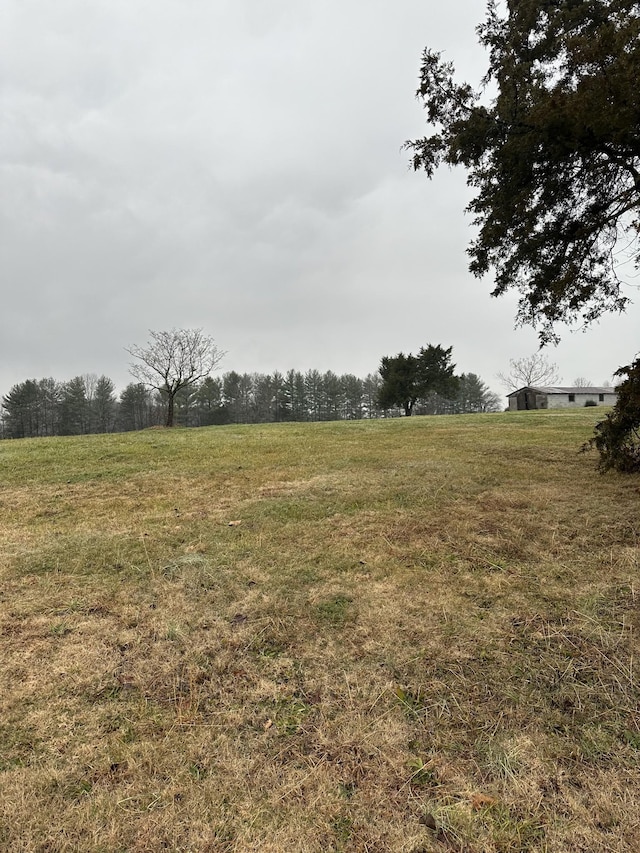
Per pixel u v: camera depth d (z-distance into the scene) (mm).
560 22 5016
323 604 2941
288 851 1396
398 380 40406
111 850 1414
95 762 1740
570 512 4469
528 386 44719
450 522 4383
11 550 4145
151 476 7594
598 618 2627
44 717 1990
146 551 4004
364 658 2357
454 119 5477
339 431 14867
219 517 5000
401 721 1912
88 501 6047
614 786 1584
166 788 1622
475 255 6285
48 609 2986
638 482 5438
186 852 1399
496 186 5645
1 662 2400
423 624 2658
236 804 1557
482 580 3188
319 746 1795
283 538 4227
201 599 3070
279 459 8891
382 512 4855
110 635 2654
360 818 1496
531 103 4879
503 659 2301
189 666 2338
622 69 4082
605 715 1914
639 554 3436
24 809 1545
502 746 1766
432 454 8633
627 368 5508
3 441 13562
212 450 10414
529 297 6285
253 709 2014
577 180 5496
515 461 7410
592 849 1384
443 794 1572
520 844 1402
